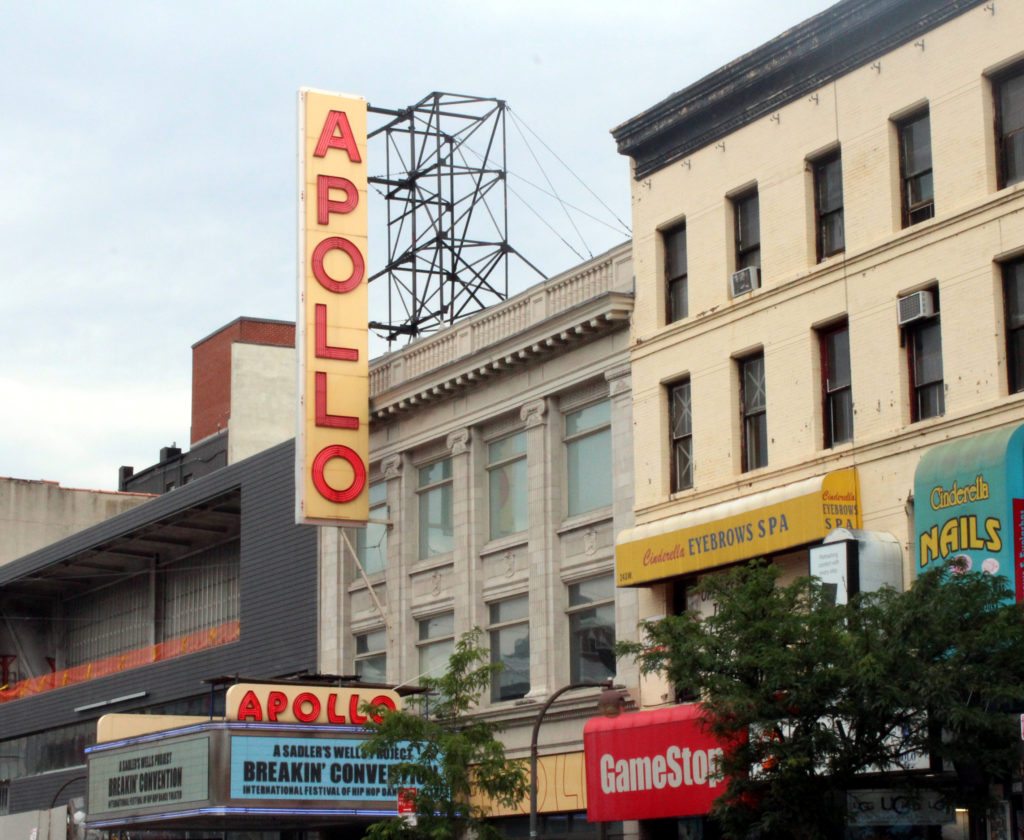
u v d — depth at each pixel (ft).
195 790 132.77
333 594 164.14
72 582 230.48
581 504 135.23
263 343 229.86
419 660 151.84
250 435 226.99
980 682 79.92
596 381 133.80
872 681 79.46
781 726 86.02
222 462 238.07
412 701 130.41
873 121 109.91
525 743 135.03
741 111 120.57
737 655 86.43
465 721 126.31
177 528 200.03
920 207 107.14
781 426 114.32
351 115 157.48
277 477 176.45
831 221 114.11
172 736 137.39
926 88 106.11
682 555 117.70
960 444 98.48
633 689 124.06
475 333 147.23
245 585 180.55
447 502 151.64
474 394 146.51
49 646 239.71
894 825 99.09
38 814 187.32
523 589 138.92
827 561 102.68
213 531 201.87
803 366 112.98
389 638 153.79
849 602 86.02
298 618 169.48
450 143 170.81
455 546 146.72
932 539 98.89
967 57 103.40
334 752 135.44
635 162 130.93
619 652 91.81
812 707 83.10
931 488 99.30
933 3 105.70
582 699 128.67
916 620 81.76
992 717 79.97
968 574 83.97
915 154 108.06
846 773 84.28
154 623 213.05
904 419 105.29
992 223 100.37
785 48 115.44
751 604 87.10
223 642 189.26
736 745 90.33
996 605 83.66
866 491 106.83
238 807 130.41
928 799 93.20
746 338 118.21
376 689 139.13
